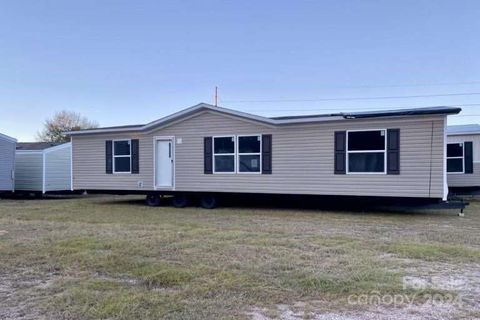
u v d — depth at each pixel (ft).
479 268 18.33
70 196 74.08
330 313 13.05
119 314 12.92
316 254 20.90
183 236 26.08
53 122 151.12
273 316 12.79
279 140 43.80
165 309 13.33
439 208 38.27
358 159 40.22
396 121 38.50
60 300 14.28
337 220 35.27
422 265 18.75
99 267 18.69
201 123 47.67
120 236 26.11
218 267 18.29
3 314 13.15
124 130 51.31
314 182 42.14
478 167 55.57
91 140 53.93
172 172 49.06
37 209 45.83
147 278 16.74
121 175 51.98
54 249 22.30
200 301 14.08
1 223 33.04
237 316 12.76
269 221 34.42
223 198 48.37
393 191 38.65
